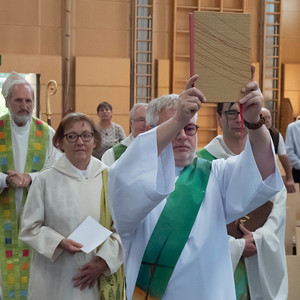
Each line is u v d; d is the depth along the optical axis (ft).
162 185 6.32
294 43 42.68
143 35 40.73
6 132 14.90
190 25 5.80
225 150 10.09
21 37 38.17
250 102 5.81
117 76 39.73
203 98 5.82
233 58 5.80
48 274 10.30
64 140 10.80
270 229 9.70
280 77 42.32
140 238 7.00
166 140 6.14
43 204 10.52
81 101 39.27
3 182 14.14
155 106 7.79
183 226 6.88
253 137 6.35
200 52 5.77
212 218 6.99
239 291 9.39
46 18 38.63
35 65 38.14
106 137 26.53
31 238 10.30
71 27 39.19
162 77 40.86
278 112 42.27
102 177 10.91
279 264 9.65
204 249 6.86
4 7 37.83
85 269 10.25
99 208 10.61
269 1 41.91
